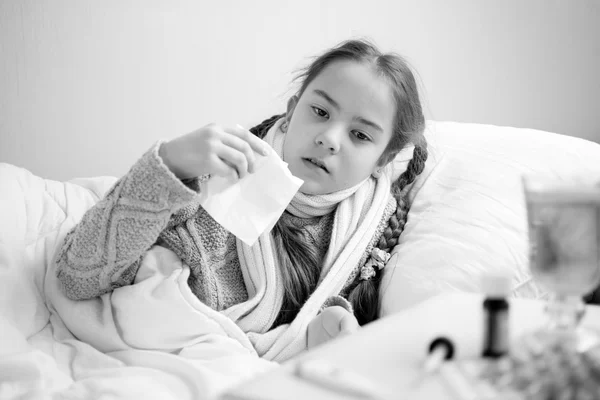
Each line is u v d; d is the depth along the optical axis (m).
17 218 1.09
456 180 1.24
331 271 1.12
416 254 1.13
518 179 1.20
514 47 2.01
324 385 0.48
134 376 0.83
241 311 1.06
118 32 1.81
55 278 1.03
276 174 0.91
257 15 1.86
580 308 0.57
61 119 1.81
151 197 0.92
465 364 0.53
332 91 1.12
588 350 0.51
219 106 1.88
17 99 1.78
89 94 1.81
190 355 0.92
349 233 1.17
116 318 0.97
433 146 1.35
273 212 0.91
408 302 1.08
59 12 1.77
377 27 1.94
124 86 1.83
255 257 1.09
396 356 0.54
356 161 1.14
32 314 0.98
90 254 0.96
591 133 2.07
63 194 1.23
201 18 1.84
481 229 1.12
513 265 1.08
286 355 1.04
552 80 2.04
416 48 1.96
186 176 0.93
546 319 0.64
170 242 1.04
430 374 0.51
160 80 1.84
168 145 0.92
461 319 0.64
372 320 1.13
